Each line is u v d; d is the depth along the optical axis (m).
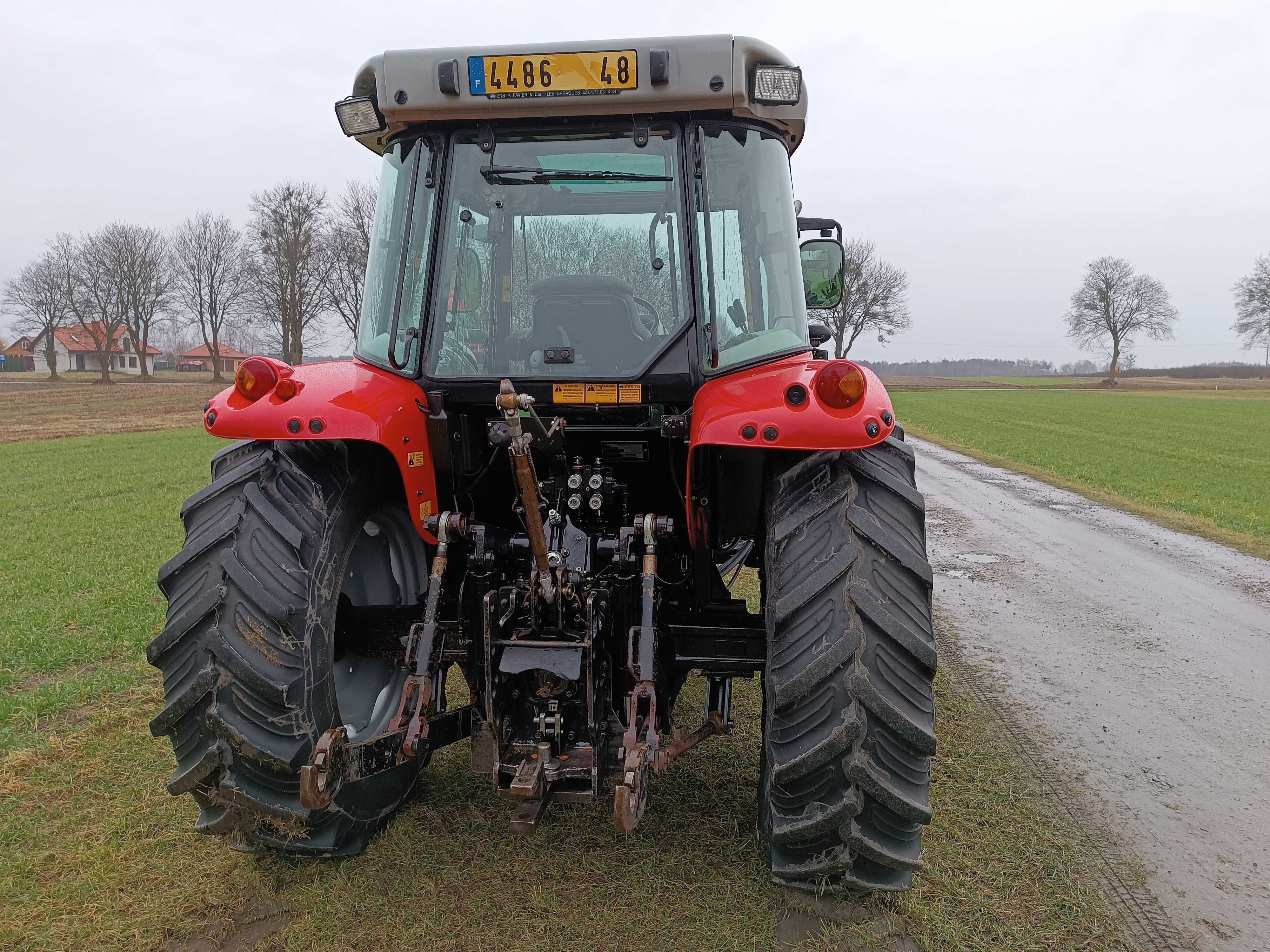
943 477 15.09
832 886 2.52
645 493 3.30
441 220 3.04
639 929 2.42
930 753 2.34
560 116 2.97
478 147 3.04
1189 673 4.97
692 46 2.82
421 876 2.66
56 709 4.07
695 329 2.94
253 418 2.65
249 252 61.47
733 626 3.13
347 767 2.28
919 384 84.31
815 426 2.46
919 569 2.43
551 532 2.84
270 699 2.42
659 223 2.99
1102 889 2.78
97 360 93.88
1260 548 8.94
